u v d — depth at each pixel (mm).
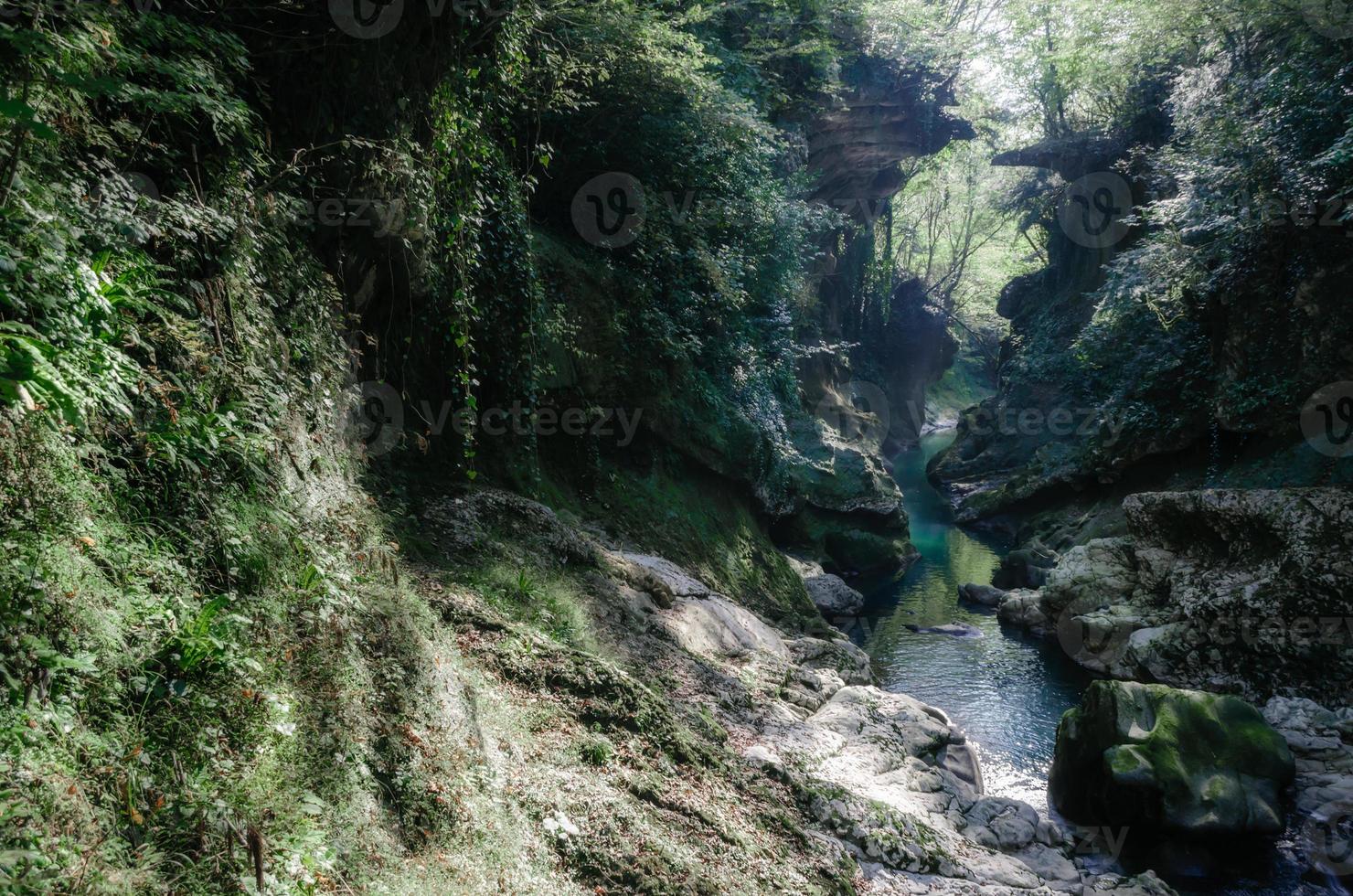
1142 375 19125
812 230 19094
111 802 2686
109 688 2939
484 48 7785
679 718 6879
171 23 4277
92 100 3939
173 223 4398
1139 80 25000
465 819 4211
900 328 42594
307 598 4316
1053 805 9086
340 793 3658
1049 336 28969
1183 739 8727
